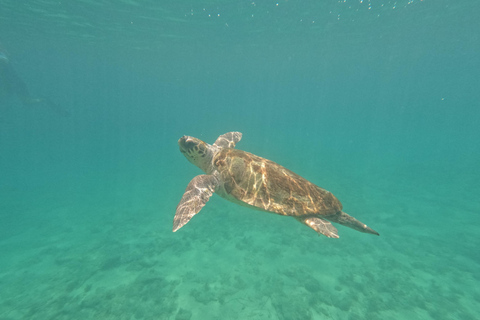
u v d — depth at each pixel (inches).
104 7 845.2
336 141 1876.2
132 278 341.4
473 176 723.4
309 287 311.4
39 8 837.2
